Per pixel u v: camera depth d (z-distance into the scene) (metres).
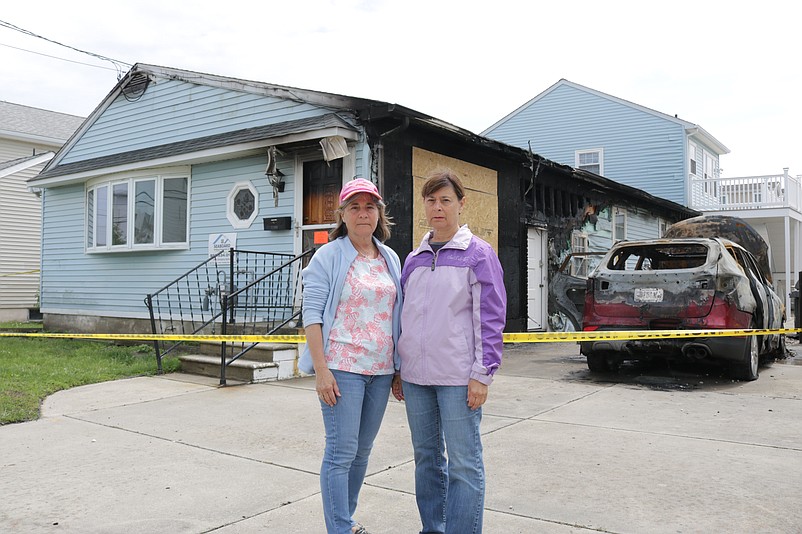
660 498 3.38
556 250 12.80
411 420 2.84
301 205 8.77
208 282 9.52
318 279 2.84
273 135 8.43
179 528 3.09
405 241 8.66
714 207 21.30
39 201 18.11
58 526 3.12
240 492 3.59
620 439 4.57
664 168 22.58
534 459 4.10
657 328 6.78
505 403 5.89
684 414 5.38
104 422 5.27
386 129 8.38
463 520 2.62
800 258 23.30
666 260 8.27
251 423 5.20
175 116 10.46
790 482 3.60
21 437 4.80
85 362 8.30
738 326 6.59
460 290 2.70
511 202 11.25
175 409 5.74
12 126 20.19
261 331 8.47
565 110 24.66
